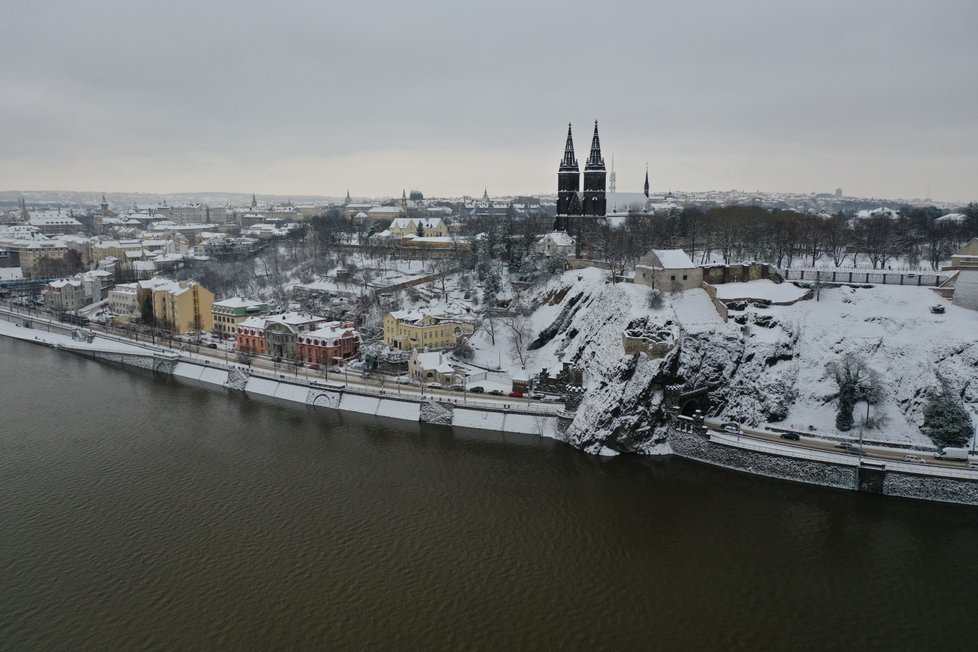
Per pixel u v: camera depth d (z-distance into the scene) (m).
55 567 114.88
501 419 177.88
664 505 137.50
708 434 157.75
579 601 107.75
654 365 164.38
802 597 109.44
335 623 101.88
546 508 136.25
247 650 96.31
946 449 144.12
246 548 121.00
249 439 172.00
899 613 105.88
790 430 160.50
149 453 162.62
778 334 173.00
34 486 143.88
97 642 97.38
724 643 99.06
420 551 120.44
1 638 97.88
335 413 192.38
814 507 136.38
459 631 100.56
